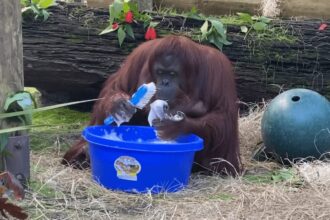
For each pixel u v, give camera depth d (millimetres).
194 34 5141
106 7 5582
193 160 3984
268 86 5219
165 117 3729
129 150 3514
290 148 4316
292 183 3797
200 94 3990
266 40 5125
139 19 5180
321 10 5402
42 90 5938
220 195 3588
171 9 5629
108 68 5305
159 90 3951
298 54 5109
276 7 5488
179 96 3951
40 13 5281
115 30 5215
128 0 5160
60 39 5328
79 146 4129
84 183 3641
